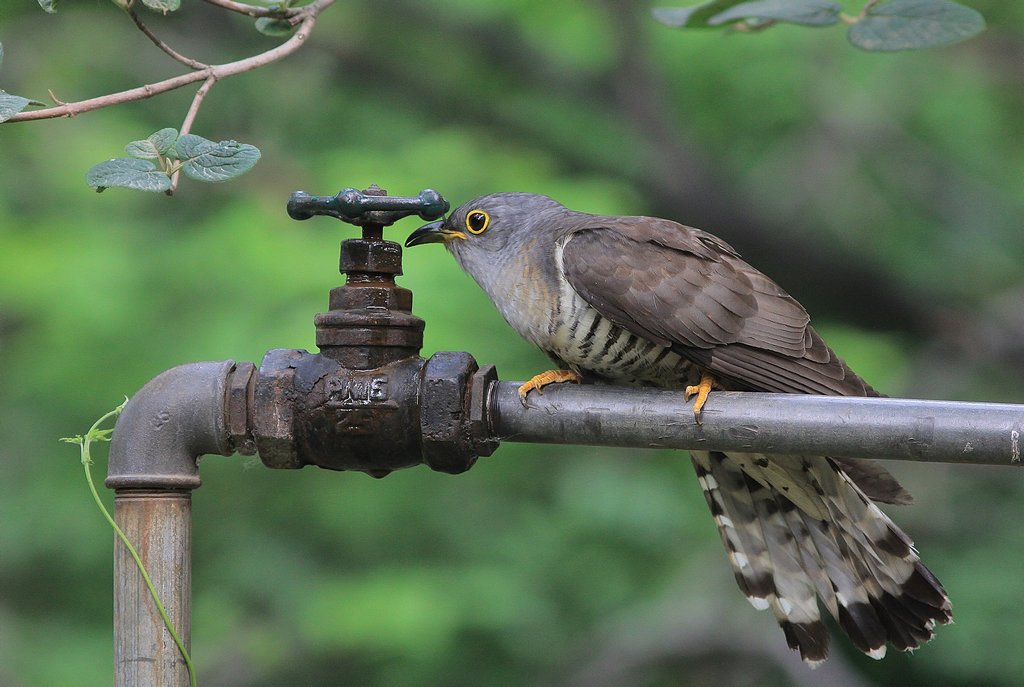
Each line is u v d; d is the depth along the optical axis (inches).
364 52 589.9
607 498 487.2
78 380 450.9
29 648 480.7
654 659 492.7
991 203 595.2
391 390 175.0
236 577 481.1
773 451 168.7
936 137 603.5
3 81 517.3
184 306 450.6
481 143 569.0
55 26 529.3
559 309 213.6
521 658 494.3
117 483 174.9
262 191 481.4
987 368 561.6
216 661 482.0
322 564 495.5
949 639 510.6
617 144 597.9
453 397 172.2
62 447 489.7
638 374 216.1
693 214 591.5
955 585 517.3
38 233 472.7
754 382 201.9
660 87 597.9
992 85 592.1
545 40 633.6
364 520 480.4
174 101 550.6
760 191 612.4
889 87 593.9
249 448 177.8
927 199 596.4
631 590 500.7
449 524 493.7
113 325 442.9
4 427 493.0
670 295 203.3
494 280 227.0
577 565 498.9
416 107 593.9
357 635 443.8
